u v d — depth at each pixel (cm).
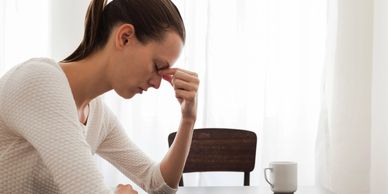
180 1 274
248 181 200
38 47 275
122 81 101
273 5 276
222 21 275
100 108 124
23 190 95
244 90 275
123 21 97
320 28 280
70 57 103
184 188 148
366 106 275
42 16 276
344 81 276
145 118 275
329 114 276
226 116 275
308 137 279
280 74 276
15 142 92
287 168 137
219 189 146
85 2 271
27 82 83
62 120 81
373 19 271
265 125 272
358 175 276
